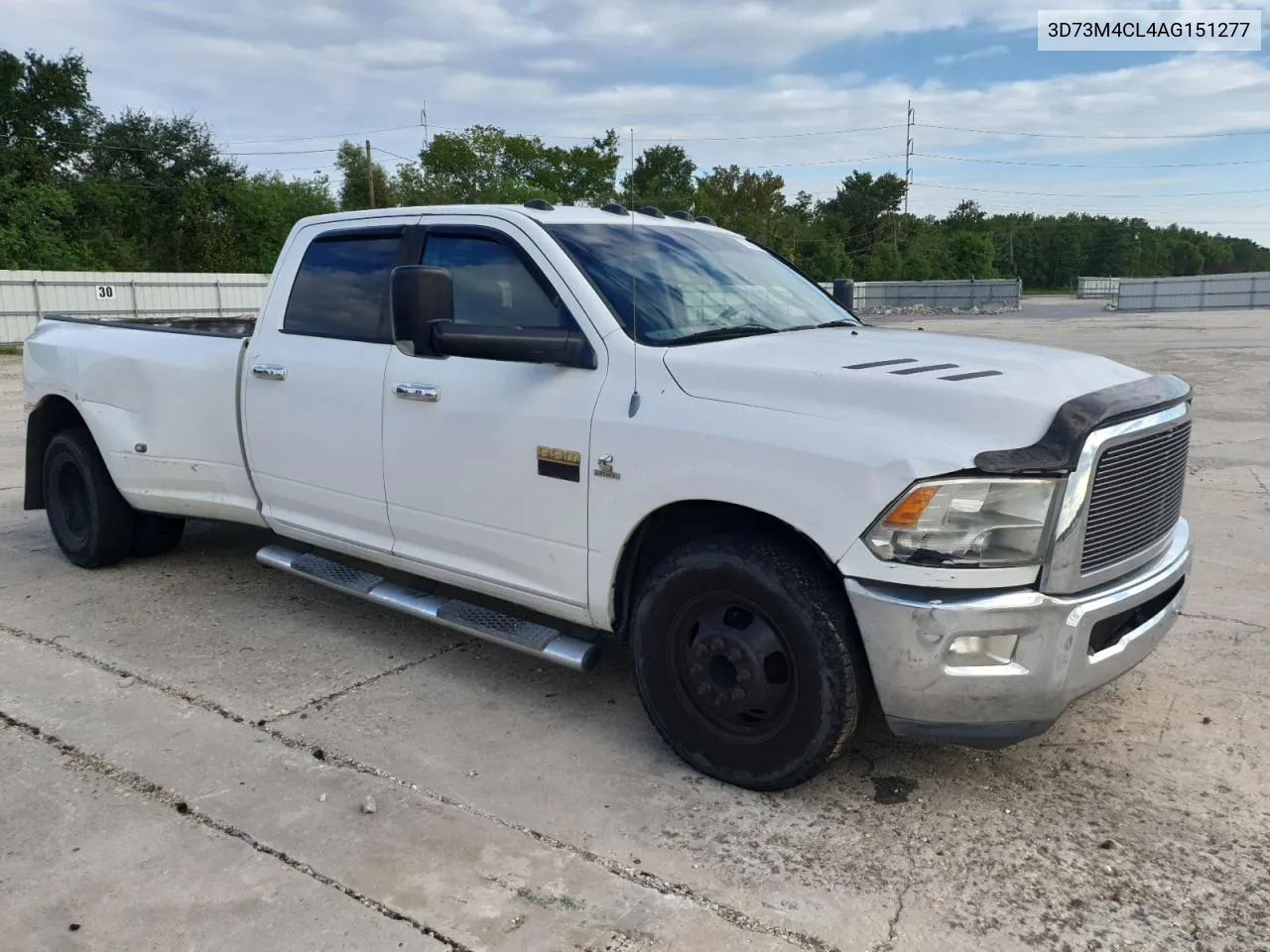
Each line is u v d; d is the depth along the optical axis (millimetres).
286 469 4641
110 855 2947
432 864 2910
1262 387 14789
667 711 3453
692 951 2543
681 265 4078
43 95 50688
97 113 54219
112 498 5609
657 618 3404
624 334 3520
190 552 6168
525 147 56625
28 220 42125
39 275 28172
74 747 3617
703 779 3418
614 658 4516
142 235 54875
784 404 3121
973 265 94438
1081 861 2936
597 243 3910
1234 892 2779
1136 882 2832
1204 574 5641
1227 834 3070
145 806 3215
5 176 43438
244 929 2617
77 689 4121
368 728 3787
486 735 3742
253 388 4719
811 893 2783
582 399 3518
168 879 2832
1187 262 141750
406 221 4293
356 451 4289
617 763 3537
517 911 2693
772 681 3195
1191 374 16766
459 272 4039
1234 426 11039
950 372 3143
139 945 2555
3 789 3314
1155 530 3297
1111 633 3141
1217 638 4656
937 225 111438
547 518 3645
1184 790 3328
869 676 3084
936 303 62594
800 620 3055
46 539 6531
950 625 2834
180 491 5227
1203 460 9055
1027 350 3613
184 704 3984
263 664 4398
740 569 3143
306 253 4691
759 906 2727
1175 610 3457
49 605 5184
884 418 2971
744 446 3102
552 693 4125
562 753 3607
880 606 2881
